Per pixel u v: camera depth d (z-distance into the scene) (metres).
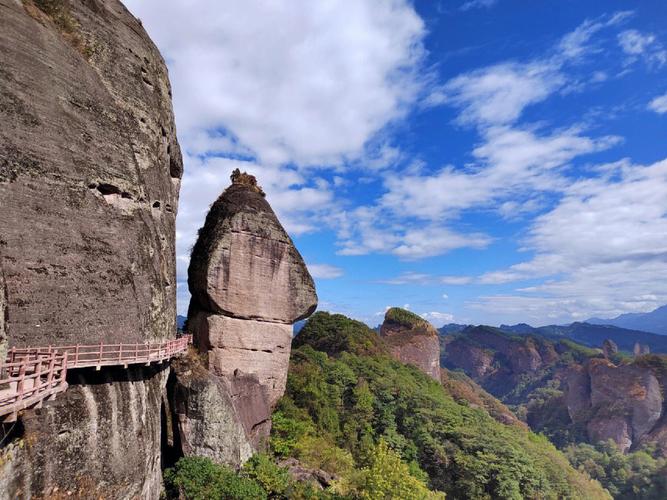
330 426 53.38
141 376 24.08
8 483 14.12
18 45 20.56
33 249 19.00
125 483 20.30
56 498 16.45
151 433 23.69
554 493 64.81
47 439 16.45
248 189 40.75
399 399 70.25
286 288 39.06
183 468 27.53
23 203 18.97
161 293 27.69
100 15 27.12
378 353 96.19
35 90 20.67
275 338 38.41
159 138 30.12
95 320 21.28
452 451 62.06
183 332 38.28
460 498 58.03
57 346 19.08
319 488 35.16
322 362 70.62
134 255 24.91
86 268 21.34
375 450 40.09
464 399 121.56
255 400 36.41
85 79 23.86
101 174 23.30
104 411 20.00
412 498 35.88
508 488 57.38
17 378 13.41
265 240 38.12
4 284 15.14
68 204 21.03
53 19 24.48
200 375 31.02
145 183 27.11
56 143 20.98
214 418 30.20
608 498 82.31
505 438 69.25
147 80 29.73
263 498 28.27
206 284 35.28
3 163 18.44
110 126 24.73
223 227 36.84
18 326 17.81
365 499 34.62
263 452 36.78
